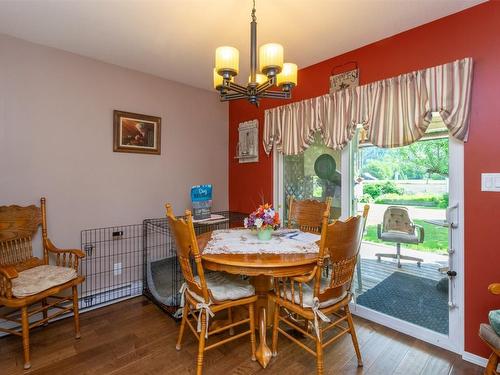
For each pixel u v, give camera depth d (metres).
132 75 2.93
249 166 3.51
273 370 1.78
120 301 2.79
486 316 1.82
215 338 2.13
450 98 1.87
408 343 2.06
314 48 2.44
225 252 1.83
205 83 3.35
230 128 3.79
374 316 2.37
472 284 1.88
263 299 2.08
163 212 3.19
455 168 1.95
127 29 2.16
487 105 1.80
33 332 2.21
